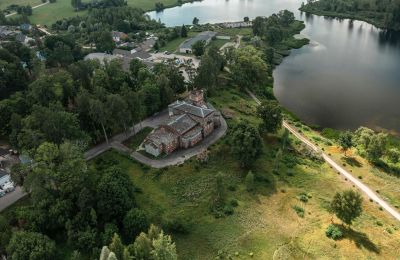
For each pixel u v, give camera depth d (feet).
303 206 423.64
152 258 312.09
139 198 432.25
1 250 349.20
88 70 654.12
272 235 378.32
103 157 509.76
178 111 570.46
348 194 370.32
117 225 374.63
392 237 380.17
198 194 438.40
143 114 565.94
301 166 503.61
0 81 638.94
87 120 524.93
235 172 481.05
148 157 509.35
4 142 542.98
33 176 378.32
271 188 453.58
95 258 334.65
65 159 397.19
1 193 437.17
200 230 385.29
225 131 568.82
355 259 346.95
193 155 511.40
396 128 629.92
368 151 514.68
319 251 356.18
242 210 413.59
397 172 509.35
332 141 590.96
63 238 369.91
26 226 366.84
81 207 367.25
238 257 351.46
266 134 575.79
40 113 451.94
